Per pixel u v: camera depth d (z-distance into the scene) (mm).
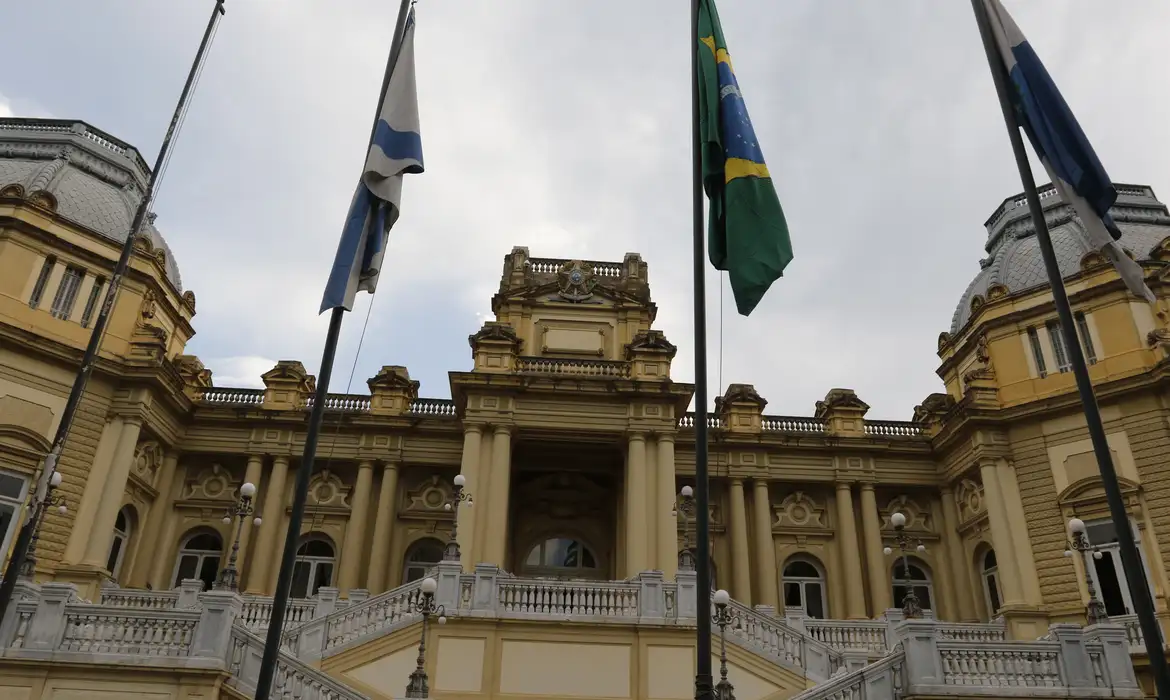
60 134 32688
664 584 19625
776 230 11383
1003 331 30469
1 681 14812
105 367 27891
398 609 19219
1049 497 27484
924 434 34469
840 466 33750
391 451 32719
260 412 32500
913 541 32812
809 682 18625
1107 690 15719
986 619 30203
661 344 30734
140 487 29656
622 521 31469
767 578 31703
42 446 25906
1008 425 29328
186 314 34562
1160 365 25562
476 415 28969
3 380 25672
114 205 31078
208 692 15016
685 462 33812
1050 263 11875
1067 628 16375
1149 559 24859
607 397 29547
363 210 12320
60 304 27891
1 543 24469
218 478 32312
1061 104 12312
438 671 18406
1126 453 26172
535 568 32219
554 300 35938
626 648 18906
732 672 18656
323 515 32031
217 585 16891
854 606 31156
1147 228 31297
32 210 27906
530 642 18875
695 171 12000
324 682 15633
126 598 22812
